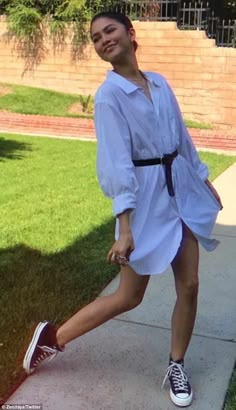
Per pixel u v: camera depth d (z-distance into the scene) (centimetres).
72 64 1516
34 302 385
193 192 274
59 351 300
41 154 949
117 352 328
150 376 304
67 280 424
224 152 1037
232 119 1379
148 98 259
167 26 1387
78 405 278
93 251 489
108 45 253
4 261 459
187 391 278
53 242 508
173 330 287
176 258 272
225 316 377
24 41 1544
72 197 666
